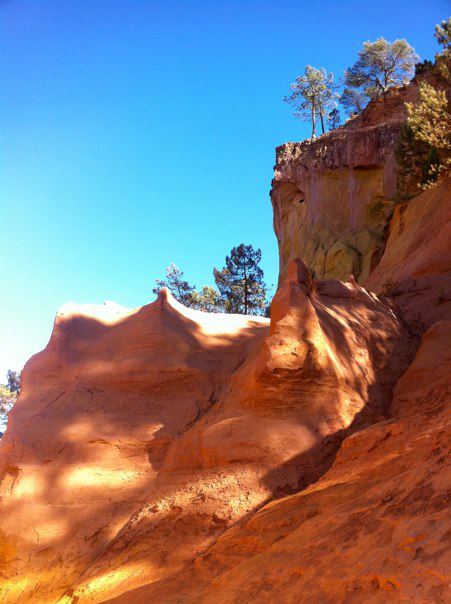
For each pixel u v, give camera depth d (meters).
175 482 9.32
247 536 7.07
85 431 10.36
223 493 8.43
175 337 11.83
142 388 11.08
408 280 15.21
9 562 8.92
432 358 10.35
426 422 7.71
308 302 10.39
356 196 44.03
